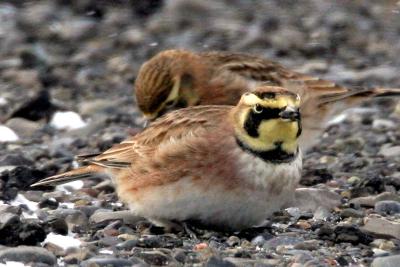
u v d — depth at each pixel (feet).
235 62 50.57
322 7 94.07
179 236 36.94
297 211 41.27
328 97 49.88
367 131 61.05
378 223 38.06
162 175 36.65
